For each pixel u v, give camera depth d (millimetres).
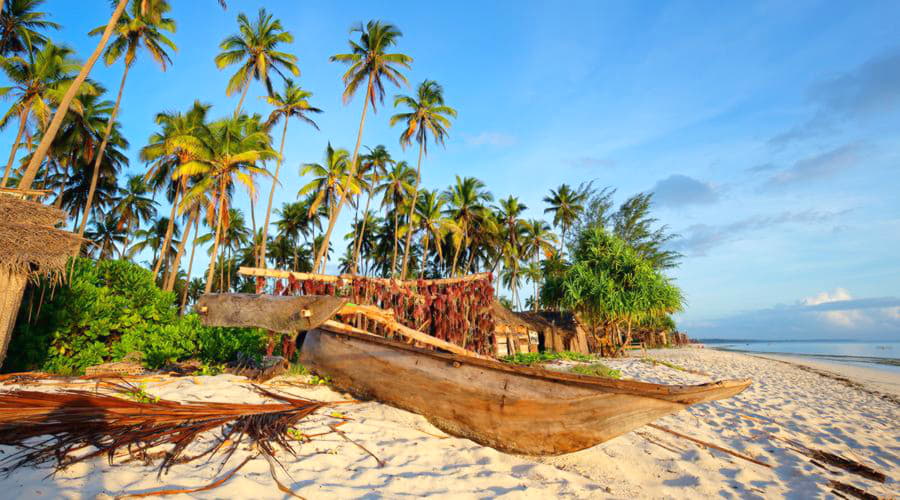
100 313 9508
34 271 7375
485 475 3982
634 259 22938
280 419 4867
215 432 4445
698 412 8102
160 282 44562
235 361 9047
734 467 4855
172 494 2973
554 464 4645
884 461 5805
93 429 4027
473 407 5070
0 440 3615
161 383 6766
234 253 48219
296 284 7211
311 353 7262
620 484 4230
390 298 7887
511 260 49125
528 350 23141
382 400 6137
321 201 33375
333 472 3754
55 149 26219
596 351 25047
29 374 7016
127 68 24281
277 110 30594
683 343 48938
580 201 41281
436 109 33500
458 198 40344
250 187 23750
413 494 3426
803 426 7559
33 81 21547
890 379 19078
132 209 37844
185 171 23125
